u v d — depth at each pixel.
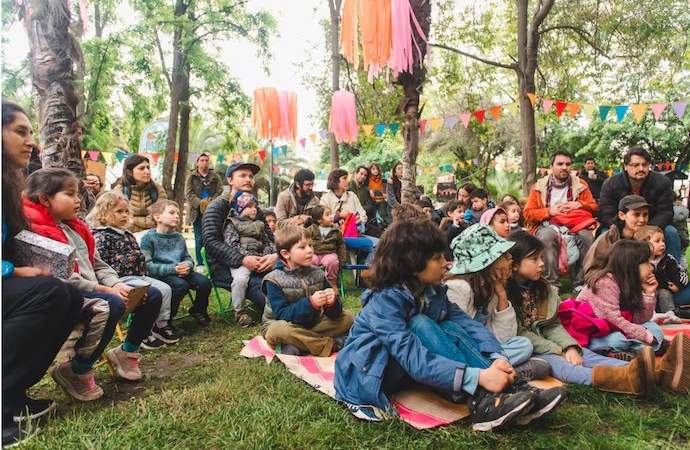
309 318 3.54
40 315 2.39
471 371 2.36
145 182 5.16
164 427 2.39
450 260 4.81
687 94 16.61
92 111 12.20
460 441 2.25
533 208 5.94
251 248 5.02
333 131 8.62
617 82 12.58
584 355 3.14
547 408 2.25
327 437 2.29
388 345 2.49
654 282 3.39
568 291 6.04
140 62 13.04
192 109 15.16
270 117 8.90
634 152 5.11
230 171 5.29
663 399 2.69
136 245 4.14
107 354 3.22
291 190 6.40
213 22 13.73
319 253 5.70
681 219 6.00
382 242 2.67
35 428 2.43
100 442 2.24
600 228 5.53
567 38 11.93
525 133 10.36
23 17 5.31
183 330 4.52
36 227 2.68
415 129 6.68
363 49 5.66
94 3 13.27
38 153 5.22
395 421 2.41
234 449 2.21
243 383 3.03
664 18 10.83
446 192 17.38
